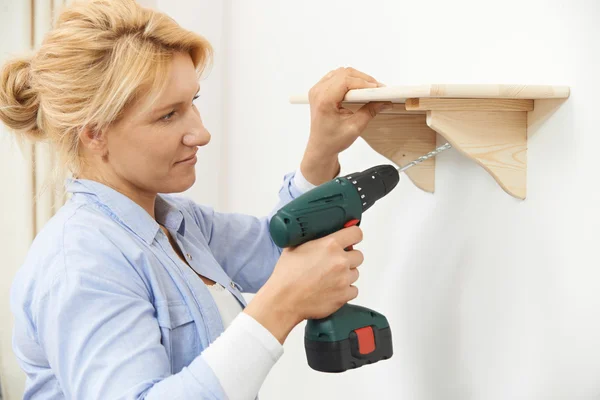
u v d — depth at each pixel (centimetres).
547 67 93
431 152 106
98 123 90
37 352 93
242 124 191
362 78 109
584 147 87
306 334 96
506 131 96
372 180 98
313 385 163
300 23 160
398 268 131
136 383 78
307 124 159
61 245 88
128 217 97
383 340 97
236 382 79
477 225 108
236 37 191
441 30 115
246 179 191
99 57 89
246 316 83
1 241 224
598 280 86
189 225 117
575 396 91
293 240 88
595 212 86
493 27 103
